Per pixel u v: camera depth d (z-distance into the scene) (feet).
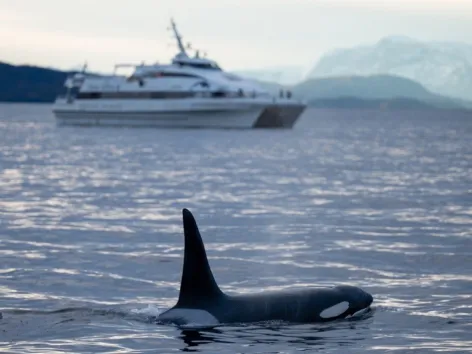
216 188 405.80
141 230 259.80
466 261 208.74
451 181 462.19
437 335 135.44
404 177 488.02
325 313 143.23
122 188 402.72
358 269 197.26
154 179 456.86
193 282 142.61
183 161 618.44
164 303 160.45
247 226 270.05
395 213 309.42
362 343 130.00
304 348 126.82
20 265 198.18
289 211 311.88
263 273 191.52
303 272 193.36
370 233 256.93
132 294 168.66
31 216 292.20
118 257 210.79
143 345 128.26
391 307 154.71
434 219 292.61
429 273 193.06
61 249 222.48
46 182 434.30
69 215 295.89
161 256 213.05
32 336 133.69
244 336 132.16
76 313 148.97
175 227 266.77
